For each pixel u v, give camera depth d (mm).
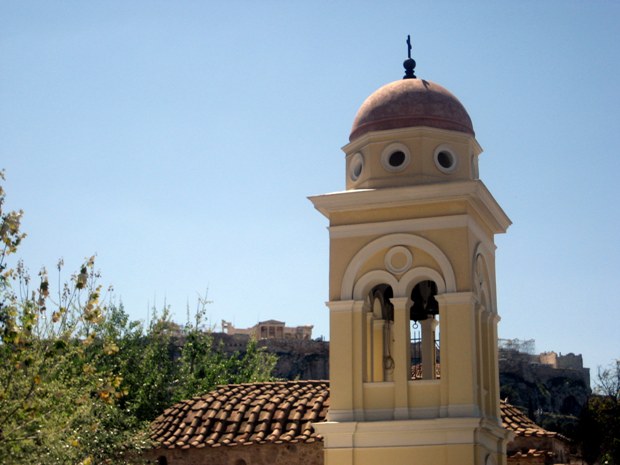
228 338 87750
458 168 23672
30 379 21266
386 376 24031
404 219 23188
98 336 49812
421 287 24375
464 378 22047
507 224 25609
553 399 90375
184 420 29469
